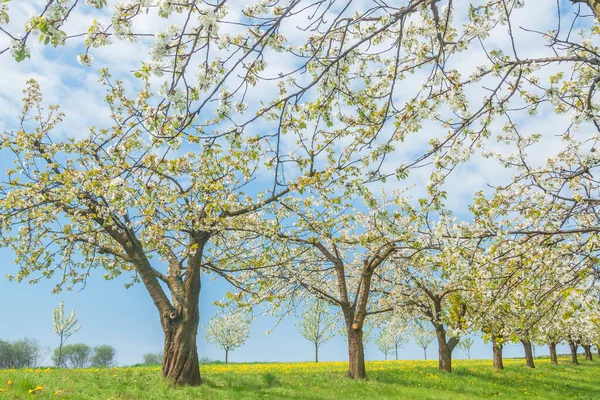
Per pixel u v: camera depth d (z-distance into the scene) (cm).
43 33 368
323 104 643
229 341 4394
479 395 1722
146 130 504
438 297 2164
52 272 1552
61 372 1480
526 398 1697
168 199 1240
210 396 1209
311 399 1302
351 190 734
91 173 1101
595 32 645
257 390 1400
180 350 1403
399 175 648
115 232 1430
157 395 1157
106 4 396
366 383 1716
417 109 619
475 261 867
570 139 862
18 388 991
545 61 560
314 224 1483
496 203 827
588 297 589
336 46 677
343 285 1947
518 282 816
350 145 827
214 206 1190
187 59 442
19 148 1323
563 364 3762
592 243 739
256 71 526
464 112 649
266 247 1553
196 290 1473
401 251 1980
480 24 661
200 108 460
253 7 562
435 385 1842
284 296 1902
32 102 1431
